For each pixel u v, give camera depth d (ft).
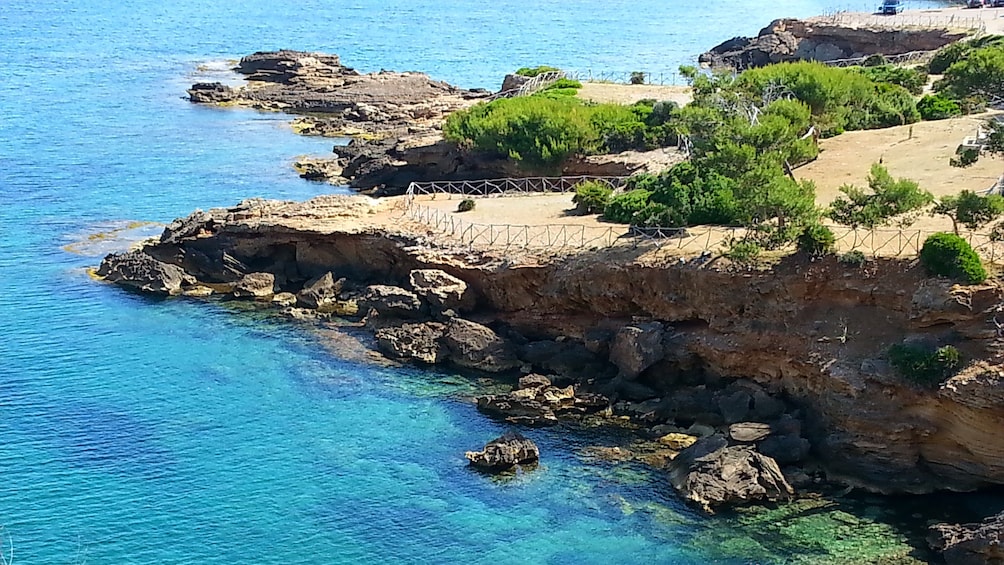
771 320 244.63
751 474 216.54
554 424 245.45
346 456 233.55
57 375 268.62
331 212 335.88
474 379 267.39
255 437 241.14
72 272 336.90
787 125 298.35
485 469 228.43
